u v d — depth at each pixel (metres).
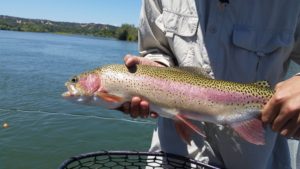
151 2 0.70
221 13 0.63
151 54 0.72
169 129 0.69
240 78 0.63
